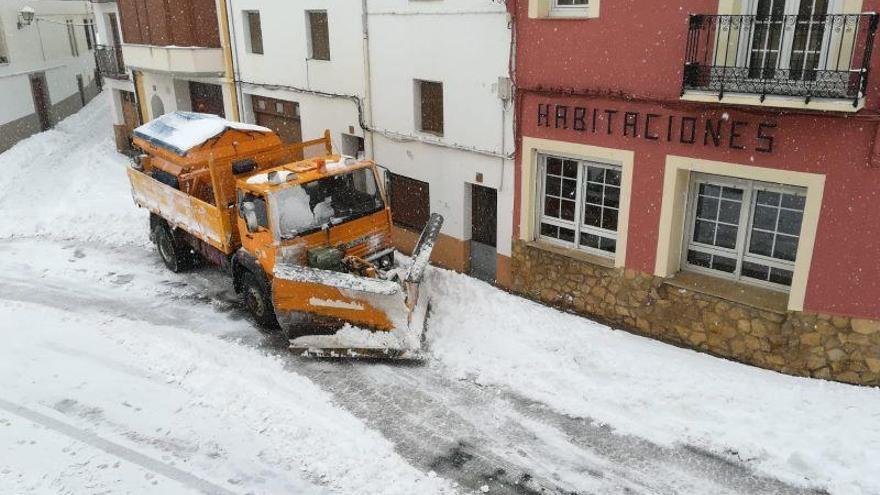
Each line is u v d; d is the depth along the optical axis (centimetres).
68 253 1323
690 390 752
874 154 682
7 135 2270
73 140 2448
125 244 1363
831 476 623
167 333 964
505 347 878
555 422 731
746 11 750
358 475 658
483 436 712
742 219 827
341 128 1380
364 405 773
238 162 1027
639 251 892
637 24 815
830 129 700
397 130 1224
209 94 1897
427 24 1086
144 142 1195
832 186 716
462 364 848
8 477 674
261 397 791
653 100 822
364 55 1239
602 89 871
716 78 760
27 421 765
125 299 1096
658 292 881
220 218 974
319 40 1404
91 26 3253
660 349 860
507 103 990
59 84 2762
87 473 677
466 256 1162
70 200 1636
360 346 856
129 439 729
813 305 761
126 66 2045
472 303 991
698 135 797
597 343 871
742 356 821
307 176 901
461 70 1048
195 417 766
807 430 677
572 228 991
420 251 913
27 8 2358
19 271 1235
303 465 679
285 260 880
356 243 944
